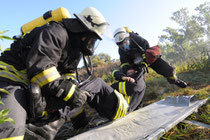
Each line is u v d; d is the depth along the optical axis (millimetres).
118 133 1613
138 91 2381
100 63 13406
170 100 2613
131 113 2213
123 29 2883
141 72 2600
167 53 39250
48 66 1311
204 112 2139
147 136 1421
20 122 1184
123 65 3049
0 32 803
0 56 1509
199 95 2746
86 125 2277
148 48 2943
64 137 2051
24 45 1453
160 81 4305
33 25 1827
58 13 1722
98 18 1703
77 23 1601
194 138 1544
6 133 1100
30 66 1262
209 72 4473
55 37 1393
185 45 38938
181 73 5078
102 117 2033
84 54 1787
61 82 1395
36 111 1344
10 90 1262
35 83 1312
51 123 1549
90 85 1854
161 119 1836
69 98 1455
